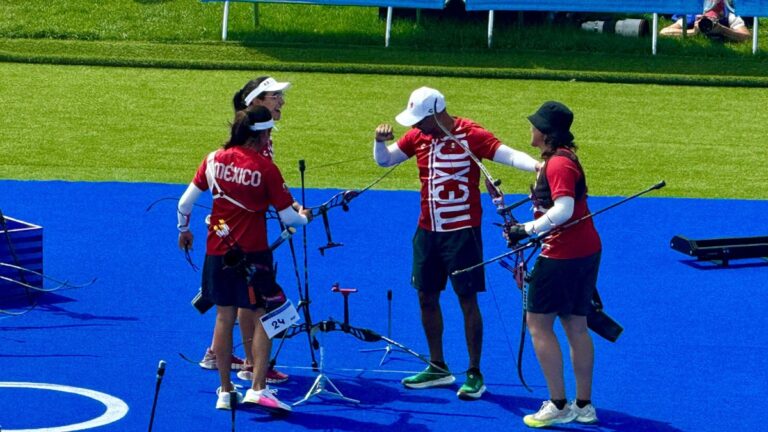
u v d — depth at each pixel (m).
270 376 23.66
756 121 54.44
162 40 64.50
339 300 29.20
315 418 22.00
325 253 33.38
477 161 22.83
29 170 43.28
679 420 22.28
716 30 65.94
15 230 28.33
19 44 62.78
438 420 22.05
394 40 65.12
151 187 41.12
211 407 22.36
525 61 62.44
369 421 21.92
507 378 24.36
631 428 21.84
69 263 31.89
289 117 52.50
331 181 42.97
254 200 21.70
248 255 21.80
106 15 67.44
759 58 64.06
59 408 22.03
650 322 28.09
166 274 31.12
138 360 24.78
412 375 24.34
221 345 22.03
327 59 62.00
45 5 68.00
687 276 32.09
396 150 23.95
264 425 21.59
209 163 22.05
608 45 65.00
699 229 37.47
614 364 25.27
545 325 21.61
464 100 56.06
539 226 20.75
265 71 60.44
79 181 41.72
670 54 64.38
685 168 46.44
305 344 26.05
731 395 23.61
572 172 20.81
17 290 28.33
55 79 57.94
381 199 40.09
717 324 28.08
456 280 23.06
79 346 25.47
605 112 55.00
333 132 50.44
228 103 54.94
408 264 32.56
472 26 66.50
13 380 23.36
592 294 21.75
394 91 57.53
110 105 53.88
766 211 40.06
